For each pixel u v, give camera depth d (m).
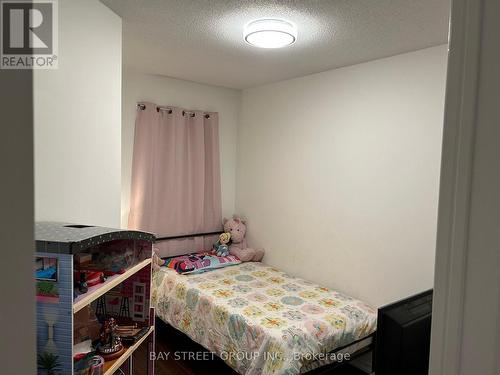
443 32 2.20
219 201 4.18
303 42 2.44
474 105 0.50
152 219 3.64
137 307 1.67
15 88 0.46
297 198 3.57
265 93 3.93
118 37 2.01
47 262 1.08
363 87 2.93
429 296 1.17
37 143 1.36
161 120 3.66
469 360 0.52
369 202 2.91
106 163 1.87
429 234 2.51
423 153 2.53
